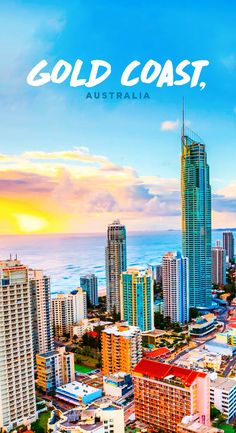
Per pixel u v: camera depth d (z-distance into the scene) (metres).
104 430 148.25
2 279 185.25
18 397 189.38
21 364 190.88
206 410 178.50
